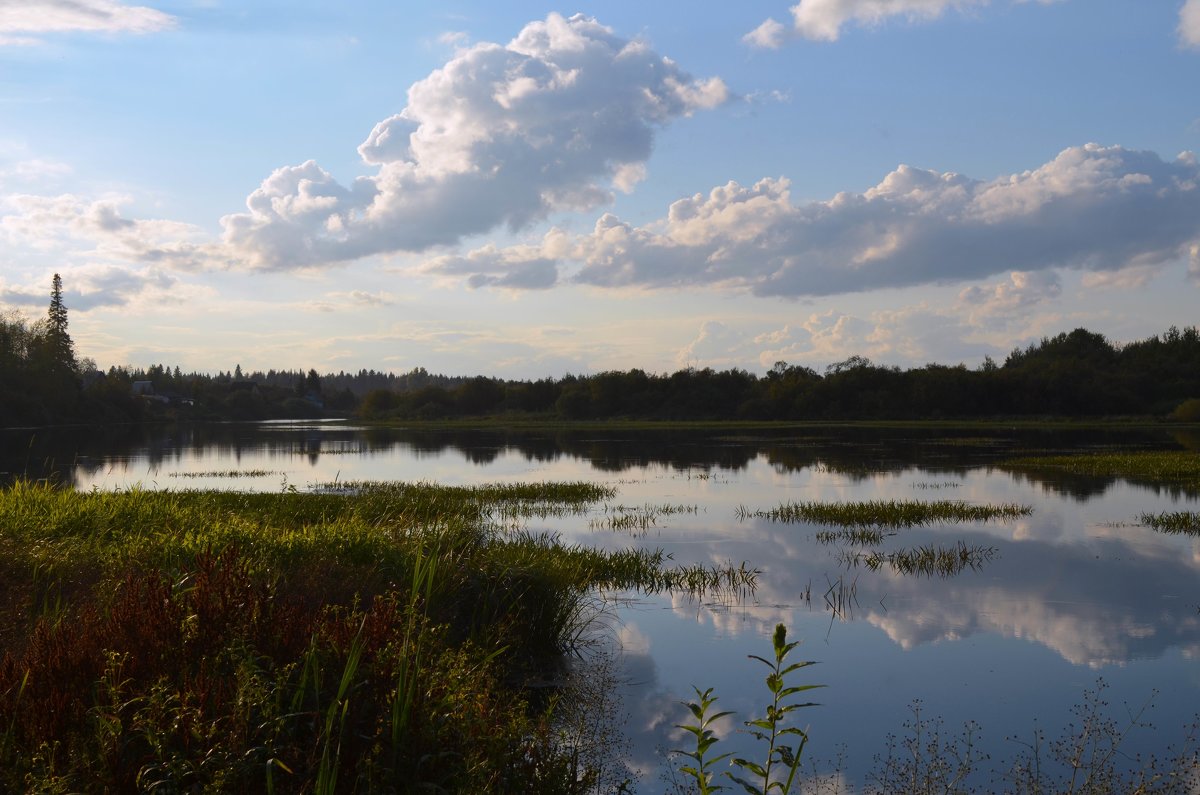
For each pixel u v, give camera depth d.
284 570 9.35
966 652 10.01
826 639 10.57
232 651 4.82
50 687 4.82
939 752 7.10
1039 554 16.59
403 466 41.38
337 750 4.32
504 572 10.41
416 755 4.67
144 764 4.23
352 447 58.66
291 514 17.34
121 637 5.29
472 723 5.02
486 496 26.33
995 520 21.23
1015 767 6.82
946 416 101.38
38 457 43.88
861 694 8.57
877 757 7.05
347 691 4.87
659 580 13.93
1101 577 14.35
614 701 8.33
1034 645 10.27
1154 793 6.29
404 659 4.84
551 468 39.78
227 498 20.17
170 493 20.48
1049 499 25.64
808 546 17.72
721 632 10.90
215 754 4.18
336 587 8.87
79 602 8.09
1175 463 35.41
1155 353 113.38
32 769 4.13
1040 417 99.31
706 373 116.31
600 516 22.42
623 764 6.86
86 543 10.57
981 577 14.39
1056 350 125.50
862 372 106.31
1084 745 7.23
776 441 61.16
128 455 48.25
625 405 114.69
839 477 33.72
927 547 17.42
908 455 45.59
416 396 135.62
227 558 6.50
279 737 4.52
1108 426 83.88
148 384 141.88
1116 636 10.68
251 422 124.50
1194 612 11.91
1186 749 7.15
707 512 23.19
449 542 11.04
